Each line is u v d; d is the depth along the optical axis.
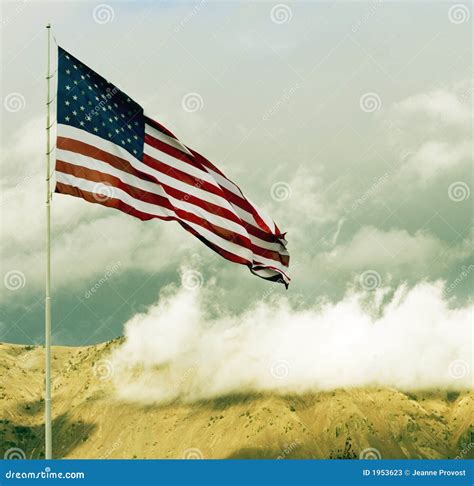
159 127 27.77
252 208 30.53
